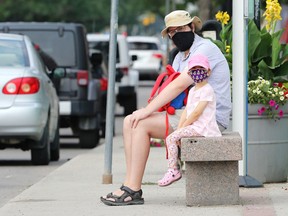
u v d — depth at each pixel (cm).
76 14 10475
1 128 2725
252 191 1981
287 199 1864
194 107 1745
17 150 3534
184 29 1828
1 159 3147
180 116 1789
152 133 1792
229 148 1731
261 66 2212
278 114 2108
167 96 1772
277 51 2228
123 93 5078
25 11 9962
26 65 2817
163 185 1767
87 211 1773
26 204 1891
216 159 1733
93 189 2114
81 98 3553
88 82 3569
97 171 2511
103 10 10662
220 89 1816
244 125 2039
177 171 1766
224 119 1822
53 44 3612
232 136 1758
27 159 3141
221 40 2394
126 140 1811
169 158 1761
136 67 8875
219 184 1773
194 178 1772
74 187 2155
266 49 2242
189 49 1836
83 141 3634
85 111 3544
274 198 1878
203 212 1709
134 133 1795
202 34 2608
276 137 2120
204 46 1823
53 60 3291
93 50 4444
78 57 3584
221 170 1772
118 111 6097
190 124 1753
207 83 1758
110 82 2205
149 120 1783
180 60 1864
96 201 1903
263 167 2108
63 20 10244
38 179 2516
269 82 2128
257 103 2094
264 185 2086
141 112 1781
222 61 1822
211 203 1778
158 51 8981
